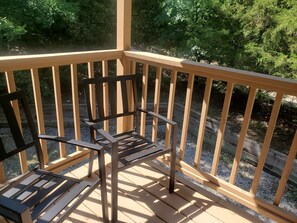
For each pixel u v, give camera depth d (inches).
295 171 183.3
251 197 70.1
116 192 63.7
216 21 229.1
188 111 79.9
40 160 64.6
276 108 60.6
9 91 65.3
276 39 193.6
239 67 222.2
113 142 60.5
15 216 38.6
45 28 234.1
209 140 235.6
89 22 251.9
